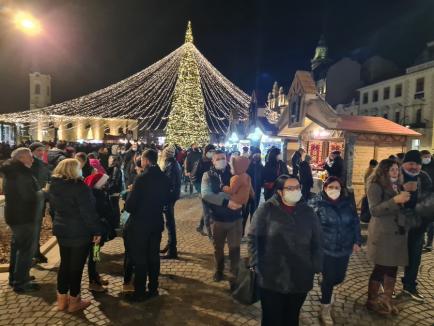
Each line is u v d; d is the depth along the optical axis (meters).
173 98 27.41
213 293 4.74
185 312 4.23
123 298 4.57
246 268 3.78
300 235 3.20
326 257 4.05
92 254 4.67
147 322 3.99
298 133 14.95
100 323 3.96
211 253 6.41
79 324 3.93
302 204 3.35
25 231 4.66
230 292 4.77
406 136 11.30
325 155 12.73
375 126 11.37
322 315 4.12
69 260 4.19
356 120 11.74
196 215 9.70
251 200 7.31
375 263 4.32
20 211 4.60
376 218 4.39
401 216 4.26
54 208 4.14
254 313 4.22
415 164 4.84
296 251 3.18
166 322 3.99
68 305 4.28
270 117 22.53
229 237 5.12
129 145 14.47
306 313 4.34
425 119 31.12
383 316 4.30
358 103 38.53
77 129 50.72
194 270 5.56
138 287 4.50
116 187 6.38
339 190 4.16
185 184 14.60
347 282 5.31
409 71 33.06
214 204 4.98
